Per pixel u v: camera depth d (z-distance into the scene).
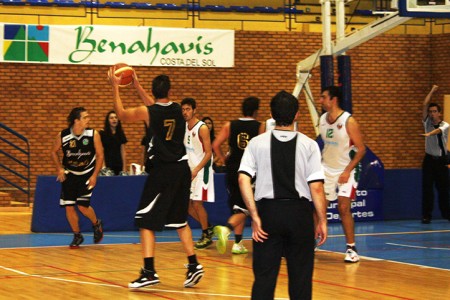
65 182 15.02
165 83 10.59
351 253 13.46
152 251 10.60
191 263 10.87
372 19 27.11
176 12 25.98
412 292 10.63
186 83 25.02
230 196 13.95
